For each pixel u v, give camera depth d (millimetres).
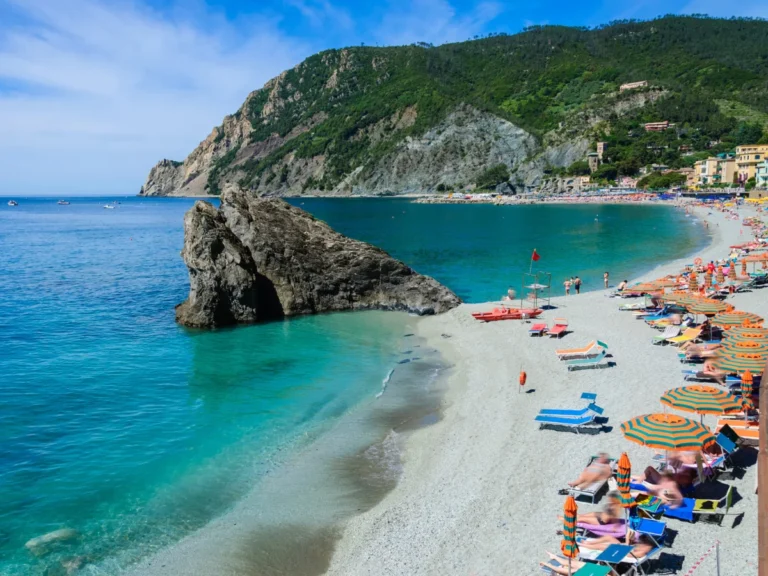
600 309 35750
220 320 35406
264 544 13500
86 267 62156
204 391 23688
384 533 13555
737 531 12023
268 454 18047
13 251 77750
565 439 17406
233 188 41344
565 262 60188
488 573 11625
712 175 165375
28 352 29328
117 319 37375
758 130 183375
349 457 17797
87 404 22188
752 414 17156
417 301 39031
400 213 156625
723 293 36125
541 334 30438
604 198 171625
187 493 15789
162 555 13109
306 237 40406
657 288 35438
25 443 18703
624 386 21500
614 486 13672
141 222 146375
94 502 15312
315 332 33750
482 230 101562
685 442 12555
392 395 23125
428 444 18359
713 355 22266
